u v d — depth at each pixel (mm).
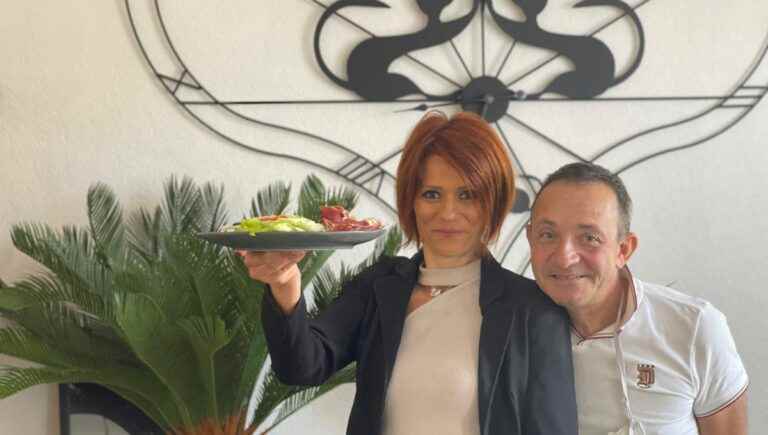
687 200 2674
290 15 2479
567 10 2607
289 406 2357
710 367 1401
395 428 1353
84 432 2393
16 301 2078
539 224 1387
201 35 2438
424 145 1413
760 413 2682
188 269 2047
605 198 1359
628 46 2641
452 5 2551
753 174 2697
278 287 1283
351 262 2537
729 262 2689
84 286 2137
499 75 2576
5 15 2365
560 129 2613
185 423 2166
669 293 1469
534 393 1323
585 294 1363
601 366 1406
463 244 1422
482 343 1345
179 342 1992
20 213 2379
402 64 2533
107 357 2203
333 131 2508
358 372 1417
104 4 2400
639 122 2648
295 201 2486
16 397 2404
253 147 2469
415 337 1391
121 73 2412
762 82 2688
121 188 2410
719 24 2670
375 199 2535
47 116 2387
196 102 2439
